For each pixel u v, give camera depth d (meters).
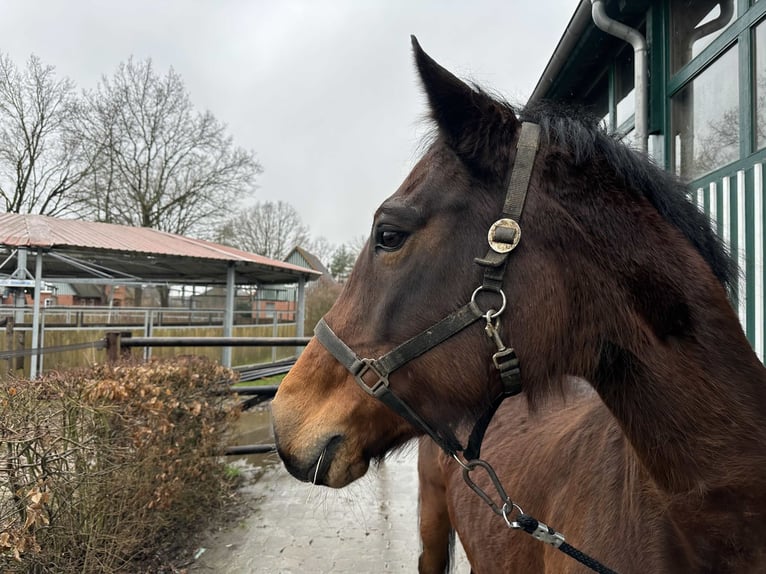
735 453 0.83
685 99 3.25
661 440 0.88
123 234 12.16
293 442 1.13
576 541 1.04
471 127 1.00
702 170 3.07
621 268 0.91
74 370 2.79
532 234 0.94
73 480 2.32
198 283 16.02
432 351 0.99
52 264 12.85
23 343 7.66
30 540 2.10
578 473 1.13
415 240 1.01
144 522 2.74
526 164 0.97
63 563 2.37
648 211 0.94
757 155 2.56
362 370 1.06
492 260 0.94
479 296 0.95
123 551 2.67
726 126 2.85
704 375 0.86
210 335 13.25
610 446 1.08
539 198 0.95
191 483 3.42
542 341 0.93
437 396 1.00
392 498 4.02
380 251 1.06
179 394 3.20
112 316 16.02
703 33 3.03
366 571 2.87
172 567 2.90
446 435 1.02
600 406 1.24
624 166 0.96
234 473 4.37
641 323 0.89
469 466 1.03
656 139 3.42
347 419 1.09
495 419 1.72
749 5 2.62
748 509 0.82
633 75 3.89
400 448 1.25
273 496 4.03
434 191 1.01
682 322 0.87
